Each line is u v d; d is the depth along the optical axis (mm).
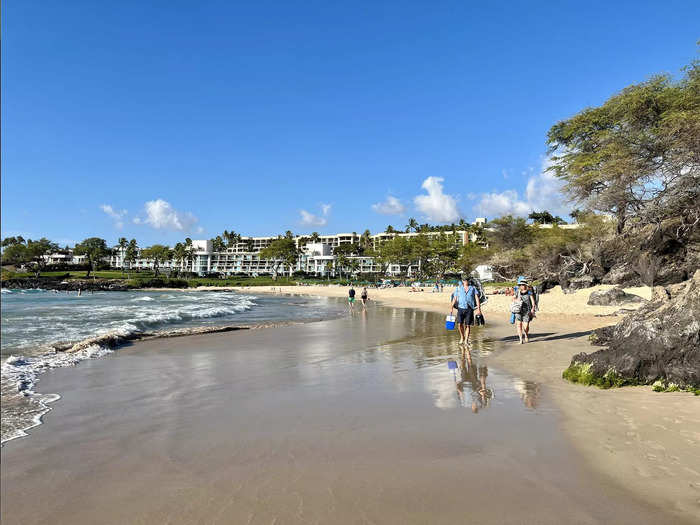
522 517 2598
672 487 2906
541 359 7770
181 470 3508
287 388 6168
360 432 4176
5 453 4039
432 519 2604
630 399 4977
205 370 7961
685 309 5926
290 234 141000
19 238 147375
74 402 5922
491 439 3879
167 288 110938
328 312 27500
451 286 73750
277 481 3203
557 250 42906
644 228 27578
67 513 2918
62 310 31438
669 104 22609
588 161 25375
